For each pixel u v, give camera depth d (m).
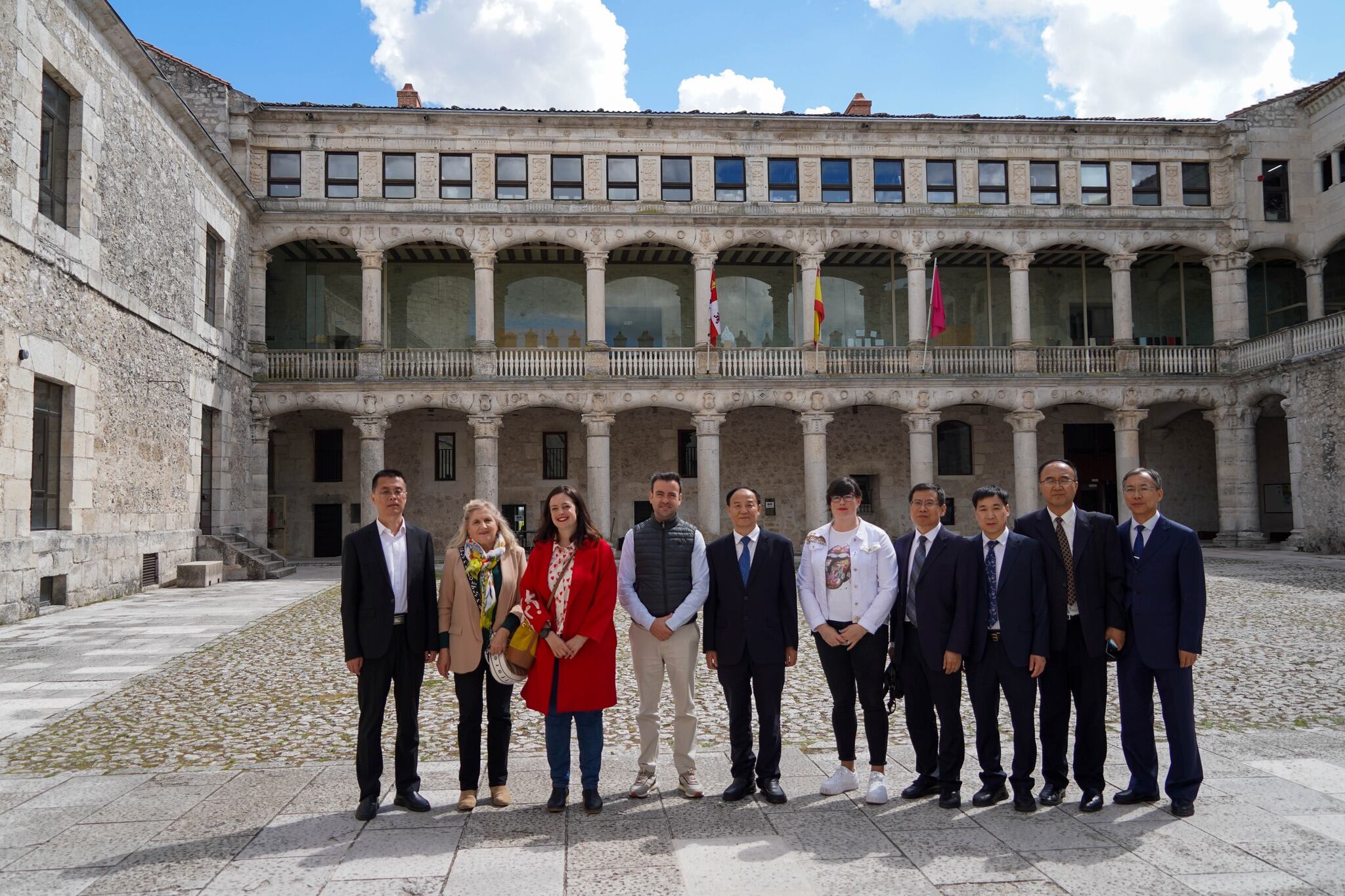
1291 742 7.31
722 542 6.31
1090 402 30.86
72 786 6.40
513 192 29.89
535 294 33.50
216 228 24.70
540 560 6.02
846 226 30.45
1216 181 31.88
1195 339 35.50
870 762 6.36
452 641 6.00
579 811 5.84
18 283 14.59
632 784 6.46
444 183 29.69
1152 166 31.92
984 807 5.84
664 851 5.09
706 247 30.03
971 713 8.84
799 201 30.62
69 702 9.23
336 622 14.99
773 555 6.23
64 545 16.28
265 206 28.50
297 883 4.67
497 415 29.11
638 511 33.28
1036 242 31.08
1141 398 30.98
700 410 29.64
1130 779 6.27
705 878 4.69
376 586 5.83
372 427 28.58
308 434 32.38
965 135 31.16
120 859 5.02
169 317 21.17
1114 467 35.66
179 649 12.34
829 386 30.03
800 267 32.84
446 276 33.16
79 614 15.96
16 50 14.51
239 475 27.06
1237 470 30.89
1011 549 5.90
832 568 6.25
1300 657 11.12
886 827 5.48
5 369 14.23
